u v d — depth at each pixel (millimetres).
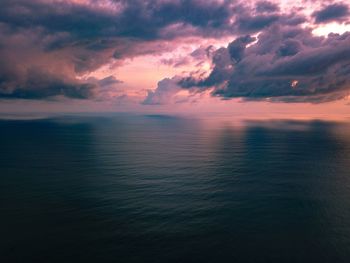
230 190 41500
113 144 89562
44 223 30047
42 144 87562
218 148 81875
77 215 31984
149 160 63000
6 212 32812
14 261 23234
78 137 108562
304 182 45969
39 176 48656
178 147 83688
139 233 27859
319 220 31438
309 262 23312
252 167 56250
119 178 47562
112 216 31766
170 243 26000
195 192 40375
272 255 24281
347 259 23766
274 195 39406
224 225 29828
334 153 72750
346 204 36250
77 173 50656
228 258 23750
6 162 59969
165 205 35188
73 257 23766
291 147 83750
